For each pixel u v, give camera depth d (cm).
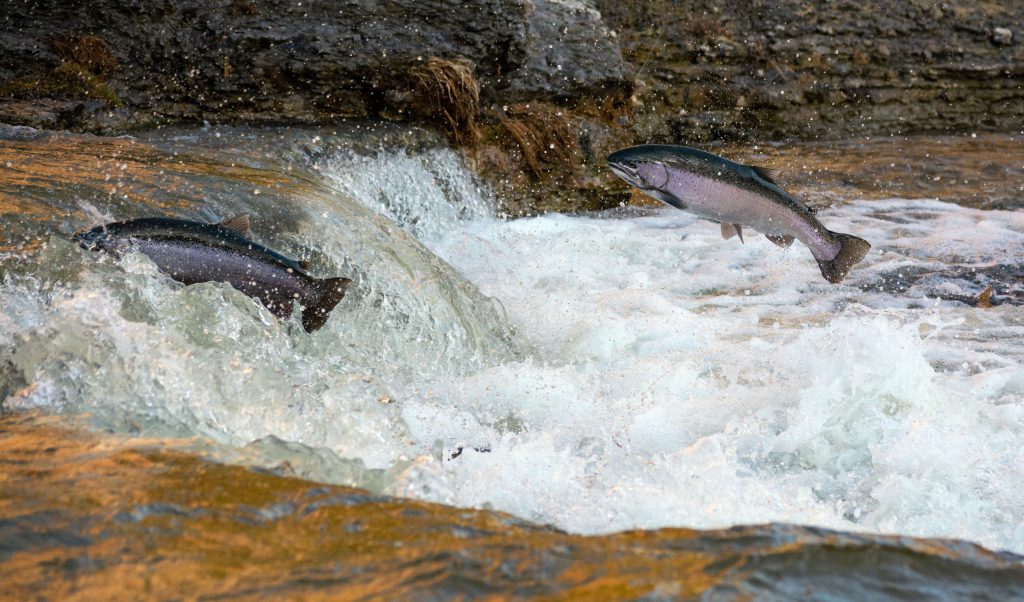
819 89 4106
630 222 2617
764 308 1825
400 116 2598
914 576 529
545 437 1035
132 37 2448
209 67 2498
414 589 496
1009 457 1007
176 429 838
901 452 987
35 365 902
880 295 1930
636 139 3891
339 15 2616
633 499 769
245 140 2220
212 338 1075
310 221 1540
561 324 1558
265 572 518
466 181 2588
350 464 775
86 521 573
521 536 580
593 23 2980
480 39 2709
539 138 2731
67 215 1308
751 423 1062
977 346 1527
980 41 4312
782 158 3597
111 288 1052
